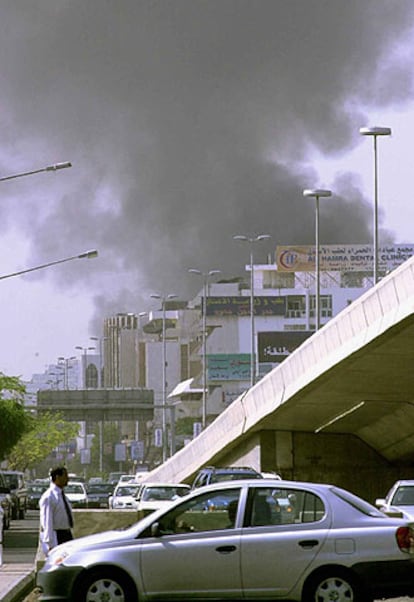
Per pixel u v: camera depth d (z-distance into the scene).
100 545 36.53
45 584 36.72
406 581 35.00
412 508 66.00
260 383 119.00
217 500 36.41
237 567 35.56
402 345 91.31
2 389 173.50
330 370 100.19
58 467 42.28
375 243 129.62
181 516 36.47
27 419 181.00
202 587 35.72
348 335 95.00
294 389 109.56
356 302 92.50
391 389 107.69
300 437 129.62
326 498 35.91
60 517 41.75
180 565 35.84
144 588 36.00
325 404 114.12
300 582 35.22
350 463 132.25
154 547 36.09
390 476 134.25
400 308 84.69
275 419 121.00
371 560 35.03
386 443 128.88
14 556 70.25
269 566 35.41
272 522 35.88
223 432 130.88
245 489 36.31
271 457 127.75
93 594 36.16
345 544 35.22
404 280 83.81
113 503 108.12
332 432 130.38
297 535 35.50
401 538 35.19
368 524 35.50
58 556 36.78
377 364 97.69
